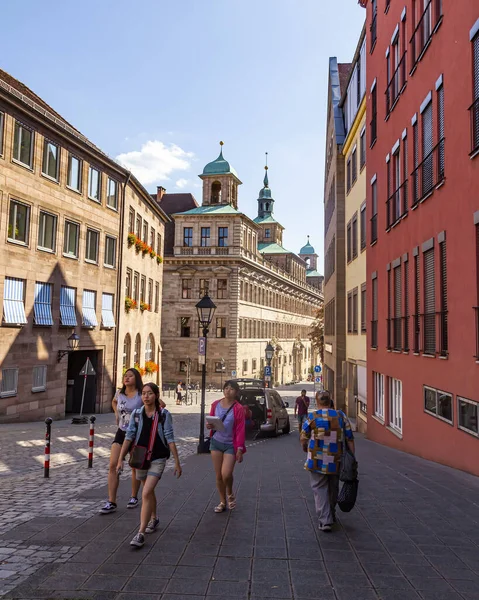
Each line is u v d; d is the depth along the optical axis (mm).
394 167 18562
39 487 10094
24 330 25312
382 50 20391
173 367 69688
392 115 18578
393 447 18062
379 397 21234
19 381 25000
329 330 42094
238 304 69875
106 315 33406
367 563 5750
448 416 12602
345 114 34062
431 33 13805
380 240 20531
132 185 37656
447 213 12570
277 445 18625
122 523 7215
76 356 32625
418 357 15172
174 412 39219
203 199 73938
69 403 32375
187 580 5285
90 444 12672
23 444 17281
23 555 5988
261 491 9422
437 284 13352
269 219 111562
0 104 23484
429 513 7750
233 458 7832
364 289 25547
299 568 5598
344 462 6832
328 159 43000
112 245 34531
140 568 5586
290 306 103375
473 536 6664
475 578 5359
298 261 111750
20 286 25250
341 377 32531
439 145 13289
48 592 5008
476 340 10781
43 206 26703
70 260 29156
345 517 7547
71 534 6727
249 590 5055
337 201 33312
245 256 72625
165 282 70625
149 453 6500
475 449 10852
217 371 69000
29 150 25844
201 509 8008
